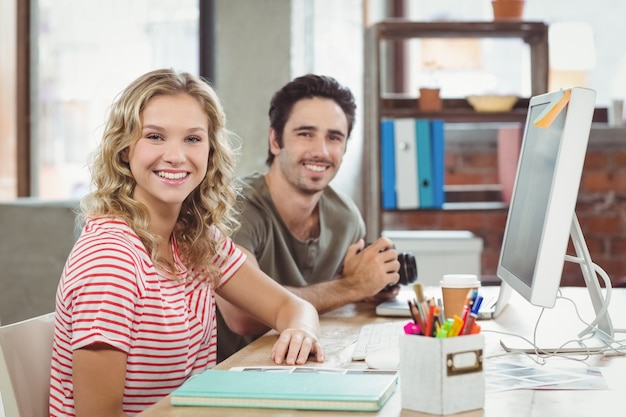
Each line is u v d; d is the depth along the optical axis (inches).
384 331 79.0
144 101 72.9
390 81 194.7
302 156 101.2
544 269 62.7
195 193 78.5
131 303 65.8
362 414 51.0
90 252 66.3
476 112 169.5
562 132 62.7
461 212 170.7
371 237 170.9
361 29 183.3
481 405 52.1
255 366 65.0
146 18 205.0
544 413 51.0
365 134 180.1
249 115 182.9
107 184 73.0
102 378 64.4
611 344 69.9
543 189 66.7
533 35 171.0
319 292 94.0
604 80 186.4
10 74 211.9
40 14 210.1
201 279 77.7
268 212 101.7
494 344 72.2
